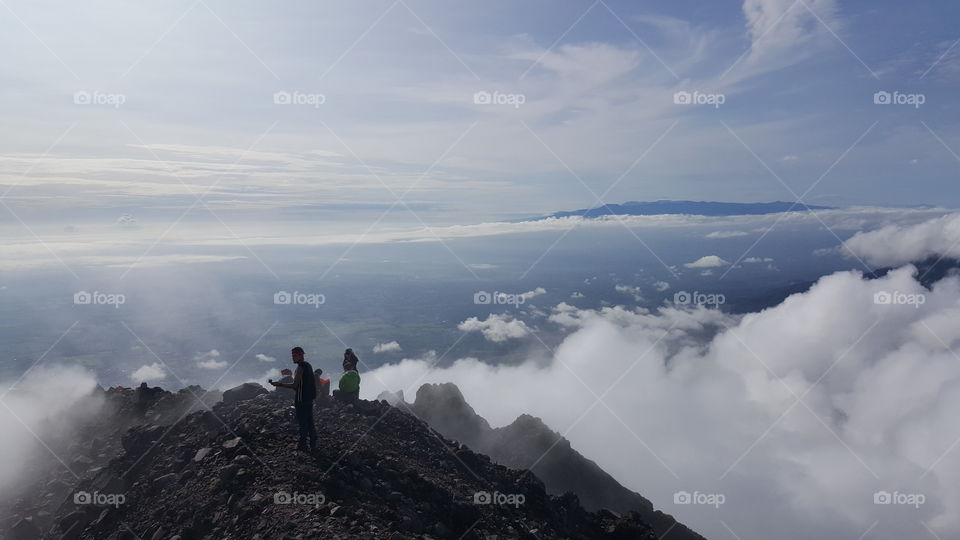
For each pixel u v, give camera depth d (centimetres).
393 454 1758
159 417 2184
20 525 1542
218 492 1389
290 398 2069
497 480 1956
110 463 1700
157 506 1420
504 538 1532
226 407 1978
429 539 1340
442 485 1684
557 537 1745
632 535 2061
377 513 1375
